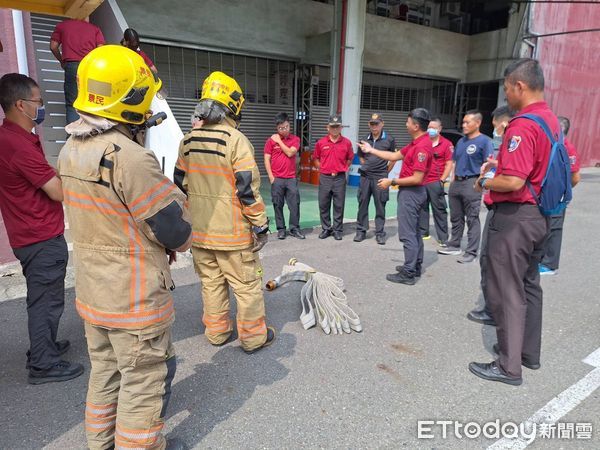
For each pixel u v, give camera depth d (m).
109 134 1.66
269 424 2.34
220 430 2.29
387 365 2.94
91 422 1.97
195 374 2.79
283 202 6.24
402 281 4.52
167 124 5.39
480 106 16.56
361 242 6.21
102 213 1.66
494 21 15.73
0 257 4.41
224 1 10.99
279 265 5.04
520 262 2.64
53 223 2.55
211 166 2.71
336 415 2.42
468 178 5.27
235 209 2.76
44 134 5.81
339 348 3.16
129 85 1.64
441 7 15.61
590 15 16.44
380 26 13.95
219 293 3.03
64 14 3.46
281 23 12.01
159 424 1.92
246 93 12.16
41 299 2.57
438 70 15.65
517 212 2.59
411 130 4.27
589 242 6.40
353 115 11.36
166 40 10.41
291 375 2.80
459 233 5.66
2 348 3.06
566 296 4.27
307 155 11.91
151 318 1.76
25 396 2.54
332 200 6.36
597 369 2.93
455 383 2.75
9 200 2.42
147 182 1.65
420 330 3.47
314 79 12.91
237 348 3.13
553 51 15.62
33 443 2.17
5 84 2.32
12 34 4.89
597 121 18.16
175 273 4.57
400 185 4.34
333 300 3.57
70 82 5.51
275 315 3.70
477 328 3.52
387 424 2.36
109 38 7.04
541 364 2.99
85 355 2.98
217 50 11.20
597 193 11.11
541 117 2.50
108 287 1.71
